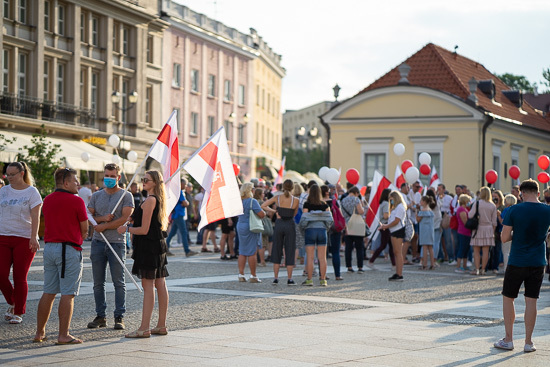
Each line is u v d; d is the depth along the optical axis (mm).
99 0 46406
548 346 10406
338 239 19156
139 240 10461
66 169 10164
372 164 42656
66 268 9914
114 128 48906
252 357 9172
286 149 100500
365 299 15211
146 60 52219
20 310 11445
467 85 44281
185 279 18141
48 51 43062
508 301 10180
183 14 57750
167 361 8898
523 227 10172
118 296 11180
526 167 47812
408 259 27344
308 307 13797
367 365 8844
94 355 9203
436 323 12180
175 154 12320
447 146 41281
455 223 23641
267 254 26312
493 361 9305
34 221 11273
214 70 63062
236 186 12641
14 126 39875
